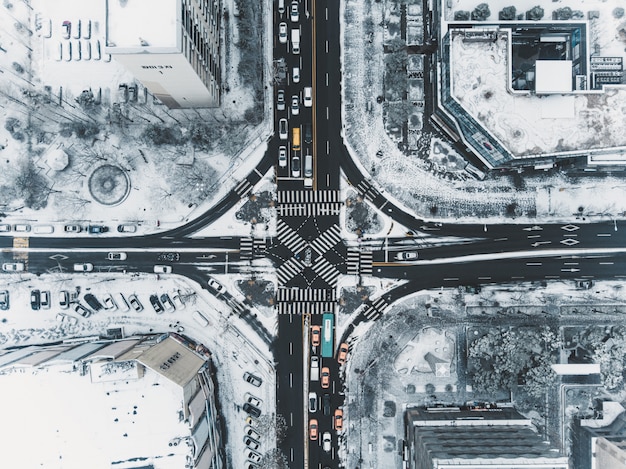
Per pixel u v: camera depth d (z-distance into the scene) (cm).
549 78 7131
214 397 8075
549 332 7769
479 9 7925
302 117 8225
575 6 8100
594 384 8019
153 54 5859
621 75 7856
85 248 8219
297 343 8181
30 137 8200
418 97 8175
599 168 7975
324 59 8238
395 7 8162
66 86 8200
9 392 6588
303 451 8131
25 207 8175
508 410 7944
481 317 8119
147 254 8238
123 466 6612
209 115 8206
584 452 7831
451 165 8194
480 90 7225
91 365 6544
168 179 8200
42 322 8156
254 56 8162
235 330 8194
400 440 8100
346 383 8150
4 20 8162
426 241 8219
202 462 6994
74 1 8169
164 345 7481
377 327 8175
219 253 8250
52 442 6575
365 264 8206
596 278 8138
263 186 8225
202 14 6950
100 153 8206
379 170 8231
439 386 8125
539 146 7244
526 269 8175
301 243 8219
